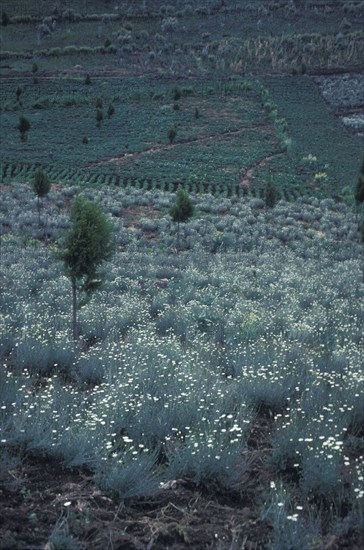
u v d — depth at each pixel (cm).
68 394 765
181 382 792
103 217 1280
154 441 636
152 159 6425
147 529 474
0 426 626
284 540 450
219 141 7400
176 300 1811
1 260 2664
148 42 13500
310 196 5450
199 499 527
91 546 448
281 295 1977
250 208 4700
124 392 741
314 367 945
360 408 714
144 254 3050
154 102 9425
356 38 13275
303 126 8256
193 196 5041
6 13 14762
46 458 593
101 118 7919
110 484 525
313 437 610
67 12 14875
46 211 4150
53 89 9906
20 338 1092
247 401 767
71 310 1594
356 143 7662
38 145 6719
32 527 469
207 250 3491
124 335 1359
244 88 10200
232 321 1423
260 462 612
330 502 519
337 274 2630
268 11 15500
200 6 15888
